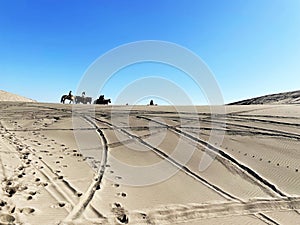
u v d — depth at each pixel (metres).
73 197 5.18
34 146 8.99
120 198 5.48
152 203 5.45
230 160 8.77
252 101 57.19
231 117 16.17
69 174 6.46
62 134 11.48
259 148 10.00
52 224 4.06
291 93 53.84
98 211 4.75
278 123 14.19
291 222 5.27
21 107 22.47
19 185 5.28
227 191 6.53
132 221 4.61
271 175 7.66
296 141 10.82
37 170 6.42
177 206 5.42
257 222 5.16
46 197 4.98
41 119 15.52
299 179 7.39
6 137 10.10
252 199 6.15
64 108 21.47
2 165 6.25
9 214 4.04
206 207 5.52
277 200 6.20
